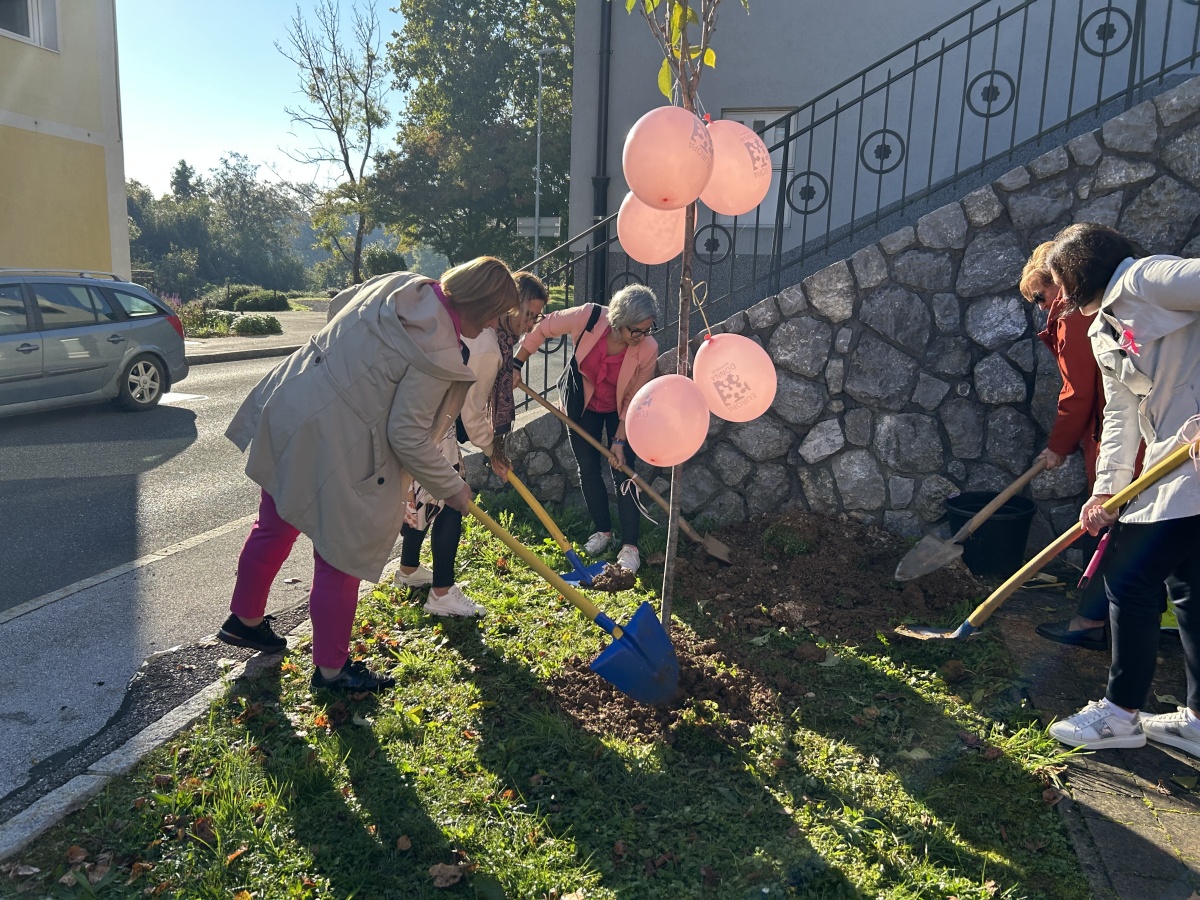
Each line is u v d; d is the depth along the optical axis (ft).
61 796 8.45
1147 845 8.09
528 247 154.40
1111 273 9.39
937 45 27.35
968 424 15.65
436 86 155.74
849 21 28.27
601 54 30.83
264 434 9.75
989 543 14.12
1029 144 19.13
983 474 15.70
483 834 8.16
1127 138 14.46
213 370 48.60
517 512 17.61
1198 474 8.65
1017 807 8.67
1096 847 8.05
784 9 28.73
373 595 13.50
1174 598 9.50
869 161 28.37
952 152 27.50
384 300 9.85
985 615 10.96
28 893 7.27
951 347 15.57
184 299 124.57
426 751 9.45
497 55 150.92
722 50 29.43
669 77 10.46
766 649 12.19
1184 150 14.23
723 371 10.45
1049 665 11.63
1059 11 25.54
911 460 15.92
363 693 10.57
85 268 48.37
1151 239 14.55
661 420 9.88
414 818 8.37
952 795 8.83
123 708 10.39
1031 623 12.90
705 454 17.02
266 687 10.76
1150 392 9.04
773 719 10.26
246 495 20.88
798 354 16.25
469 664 11.53
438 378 9.55
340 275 287.07
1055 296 11.98
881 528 16.21
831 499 16.42
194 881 7.50
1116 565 9.47
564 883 7.56
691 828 8.37
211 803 8.49
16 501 19.75
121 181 50.62
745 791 8.93
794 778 9.14
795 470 16.65
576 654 11.78
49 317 28.91
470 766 9.25
